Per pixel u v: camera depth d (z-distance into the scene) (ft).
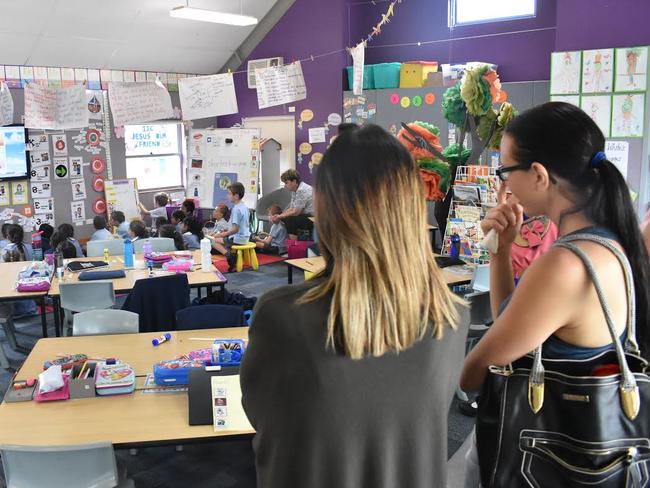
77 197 28.84
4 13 22.88
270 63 30.78
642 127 19.30
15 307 19.39
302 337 2.93
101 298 14.47
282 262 27.58
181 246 21.36
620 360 3.37
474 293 12.82
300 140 30.94
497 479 3.62
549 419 3.50
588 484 3.38
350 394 2.96
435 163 11.47
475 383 3.77
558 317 3.40
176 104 31.73
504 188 4.45
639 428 3.39
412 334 3.02
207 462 11.02
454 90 12.39
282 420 3.05
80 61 27.35
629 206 3.51
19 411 7.81
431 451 3.21
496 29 26.61
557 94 20.47
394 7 29.40
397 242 3.00
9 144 26.03
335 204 3.04
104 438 7.11
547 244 8.55
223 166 31.19
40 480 6.77
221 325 11.43
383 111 27.68
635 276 3.50
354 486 3.05
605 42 20.77
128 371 8.59
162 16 26.61
